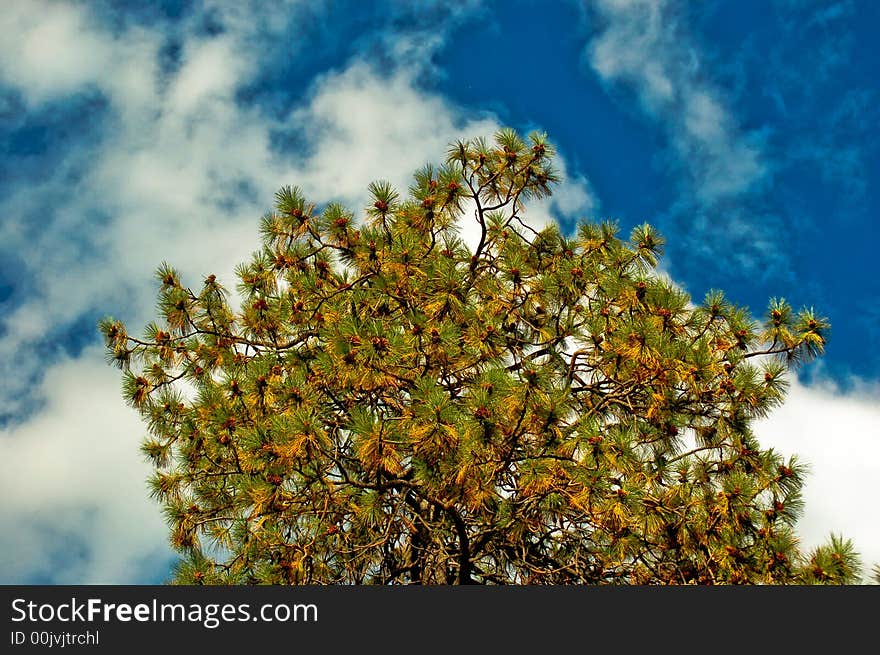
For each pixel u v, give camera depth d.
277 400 7.16
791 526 6.50
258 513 6.38
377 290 7.56
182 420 8.67
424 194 8.27
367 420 5.96
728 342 7.71
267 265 8.97
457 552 7.11
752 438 7.16
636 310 7.25
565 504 6.52
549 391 6.16
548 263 8.95
